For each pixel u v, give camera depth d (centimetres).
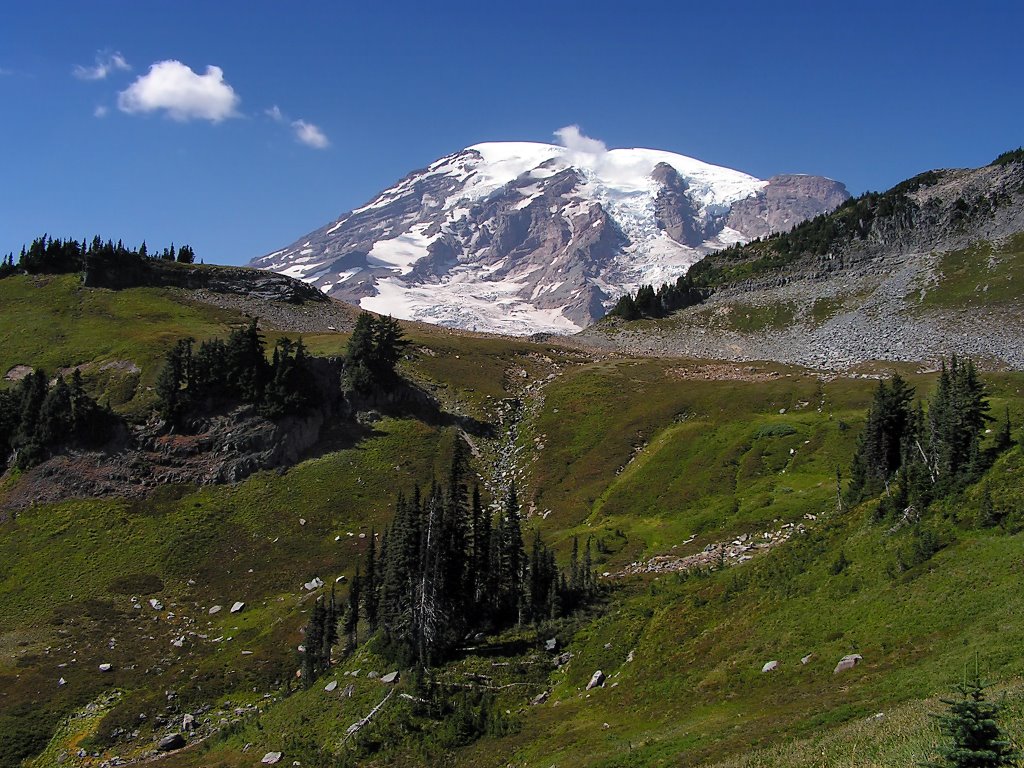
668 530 8894
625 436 11906
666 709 4653
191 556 9619
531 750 4697
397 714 5519
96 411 11238
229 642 8138
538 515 10525
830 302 18500
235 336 12038
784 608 5334
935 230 19512
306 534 10081
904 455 7144
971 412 6456
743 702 4331
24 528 10044
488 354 16262
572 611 6894
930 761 2528
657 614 6203
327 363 12738
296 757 5466
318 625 7162
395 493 10988
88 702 7225
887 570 5112
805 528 7081
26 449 10919
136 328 14488
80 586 9038
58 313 15162
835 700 3853
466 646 6444
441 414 13288
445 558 6750
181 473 10944
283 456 11488
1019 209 18988
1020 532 4766
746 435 10675
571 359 16838
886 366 13450
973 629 4031
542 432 12712
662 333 19400
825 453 9669
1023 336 14188
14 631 8256
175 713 7025
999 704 2461
